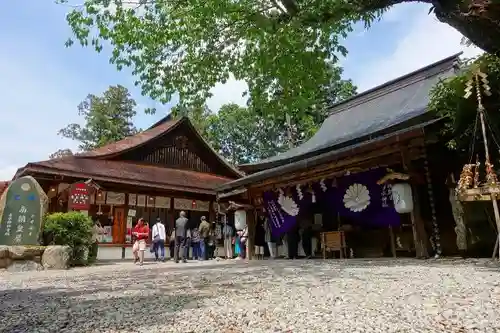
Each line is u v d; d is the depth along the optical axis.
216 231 19.83
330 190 12.90
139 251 15.26
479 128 9.09
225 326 3.10
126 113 45.72
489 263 6.96
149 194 18.95
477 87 8.46
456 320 2.98
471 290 4.14
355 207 11.75
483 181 8.91
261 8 7.62
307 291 4.68
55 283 7.08
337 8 6.01
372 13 6.45
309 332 2.84
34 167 15.47
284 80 8.03
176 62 9.66
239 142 39.22
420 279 5.21
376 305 3.65
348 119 17.09
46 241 12.88
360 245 12.79
